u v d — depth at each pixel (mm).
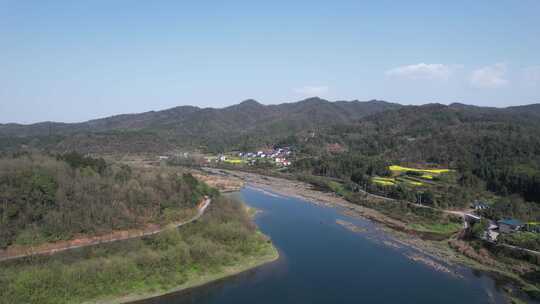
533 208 128125
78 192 85750
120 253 76312
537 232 102625
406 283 76938
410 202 148125
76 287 64188
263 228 115312
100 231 81500
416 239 108062
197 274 76562
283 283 75750
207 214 102062
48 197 80188
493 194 154250
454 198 143125
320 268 84062
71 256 71688
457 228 119125
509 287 75562
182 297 68562
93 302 63500
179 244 81875
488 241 98375
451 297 70875
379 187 168500
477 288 74938
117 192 93625
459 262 89562
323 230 115000
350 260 89500
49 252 71938
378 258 91250
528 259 86625
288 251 94812
